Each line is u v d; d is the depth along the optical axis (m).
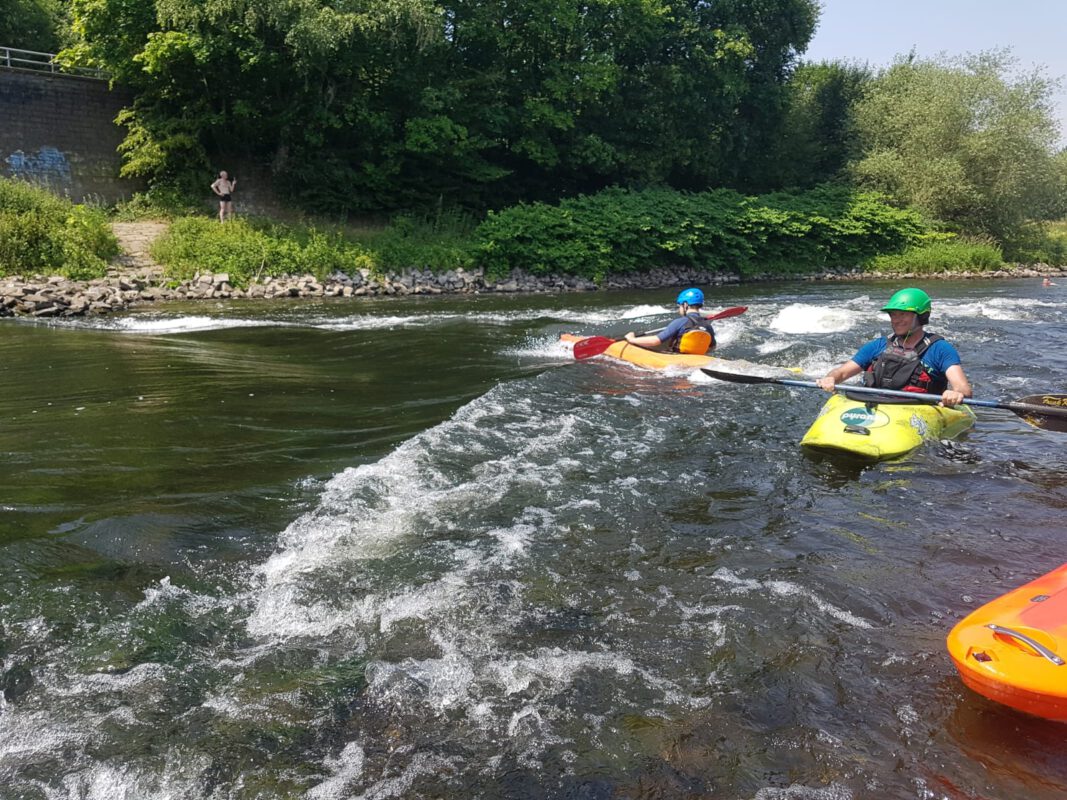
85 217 17.08
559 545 4.09
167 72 20.42
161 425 6.00
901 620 3.37
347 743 2.59
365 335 11.11
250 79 21.19
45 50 26.70
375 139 23.28
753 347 9.92
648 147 28.23
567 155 25.92
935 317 13.11
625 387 7.67
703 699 2.83
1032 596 3.00
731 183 32.94
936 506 4.69
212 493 4.61
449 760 2.52
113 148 22.34
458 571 3.79
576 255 20.77
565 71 24.73
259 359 9.02
